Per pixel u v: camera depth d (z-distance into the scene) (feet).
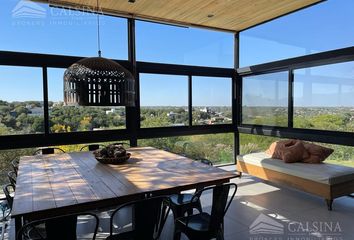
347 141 13.26
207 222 7.80
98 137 15.55
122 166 9.61
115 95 8.96
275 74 17.47
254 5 14.52
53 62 14.21
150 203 6.36
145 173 8.66
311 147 13.89
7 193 7.84
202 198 12.93
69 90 8.78
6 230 9.68
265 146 18.45
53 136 14.38
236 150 20.59
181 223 7.73
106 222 10.43
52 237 5.42
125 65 16.14
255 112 19.19
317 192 11.84
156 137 17.30
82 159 10.87
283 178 13.41
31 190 6.97
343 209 11.68
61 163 10.14
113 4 13.98
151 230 6.56
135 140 16.58
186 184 7.54
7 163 13.50
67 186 7.31
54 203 6.07
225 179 8.21
